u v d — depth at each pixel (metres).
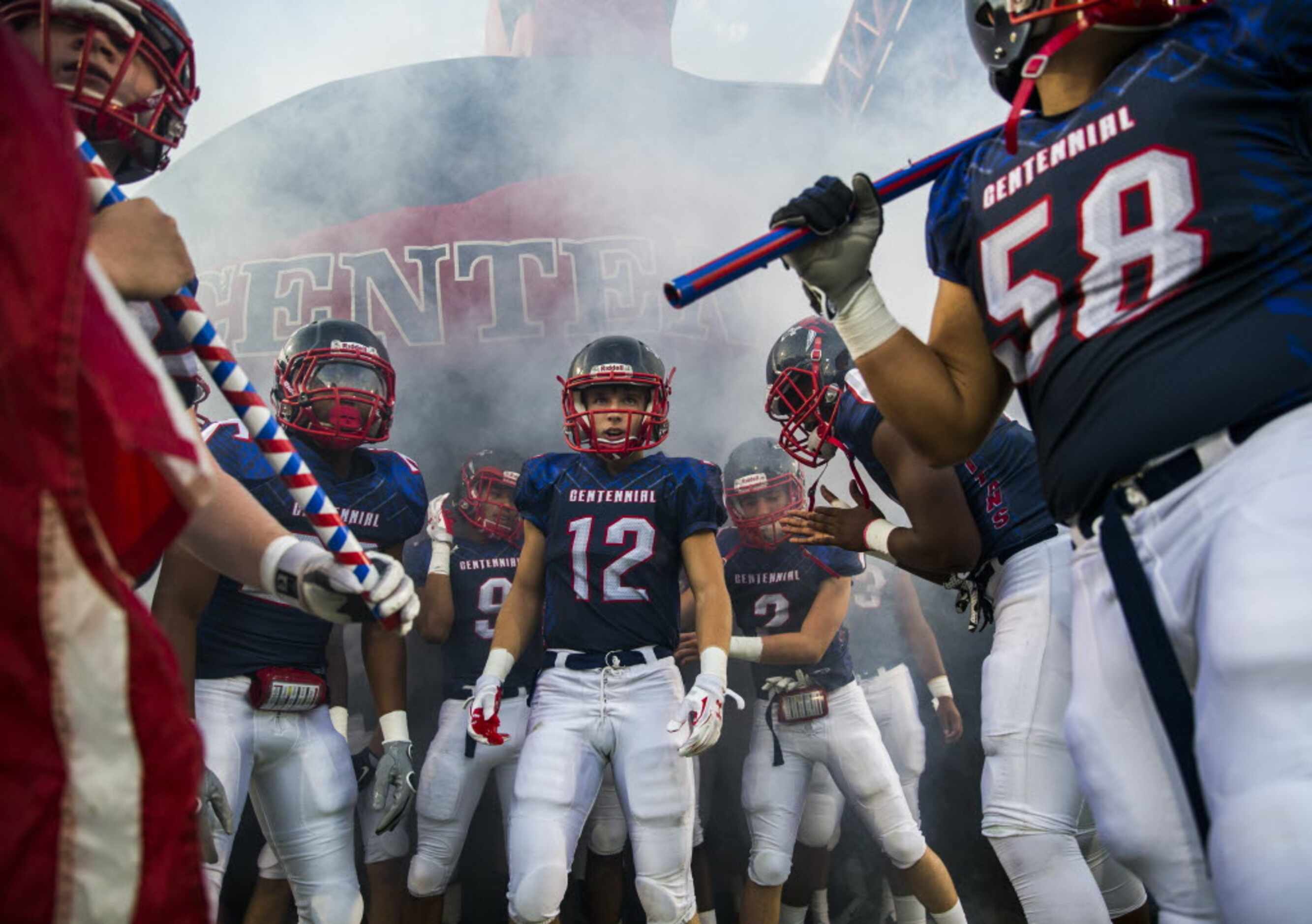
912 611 3.72
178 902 0.69
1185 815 0.98
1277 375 0.90
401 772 2.53
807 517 2.27
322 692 2.39
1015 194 1.11
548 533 2.71
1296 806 0.75
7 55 0.64
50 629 0.63
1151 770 1.00
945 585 2.22
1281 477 0.86
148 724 0.68
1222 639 0.83
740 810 4.04
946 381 1.25
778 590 3.25
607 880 3.18
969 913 3.70
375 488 2.61
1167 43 1.04
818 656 3.04
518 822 2.41
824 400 2.43
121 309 0.72
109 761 0.66
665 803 2.42
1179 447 0.93
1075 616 1.10
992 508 2.08
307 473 1.10
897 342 1.24
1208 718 0.85
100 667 0.66
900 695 3.52
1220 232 0.95
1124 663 1.01
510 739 3.16
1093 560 1.05
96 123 1.36
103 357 0.67
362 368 2.56
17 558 0.62
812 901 3.49
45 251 0.63
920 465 2.01
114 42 1.38
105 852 0.65
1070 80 1.13
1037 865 1.86
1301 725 0.78
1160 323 0.96
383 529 2.59
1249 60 0.99
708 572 2.60
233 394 1.08
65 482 0.63
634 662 2.54
